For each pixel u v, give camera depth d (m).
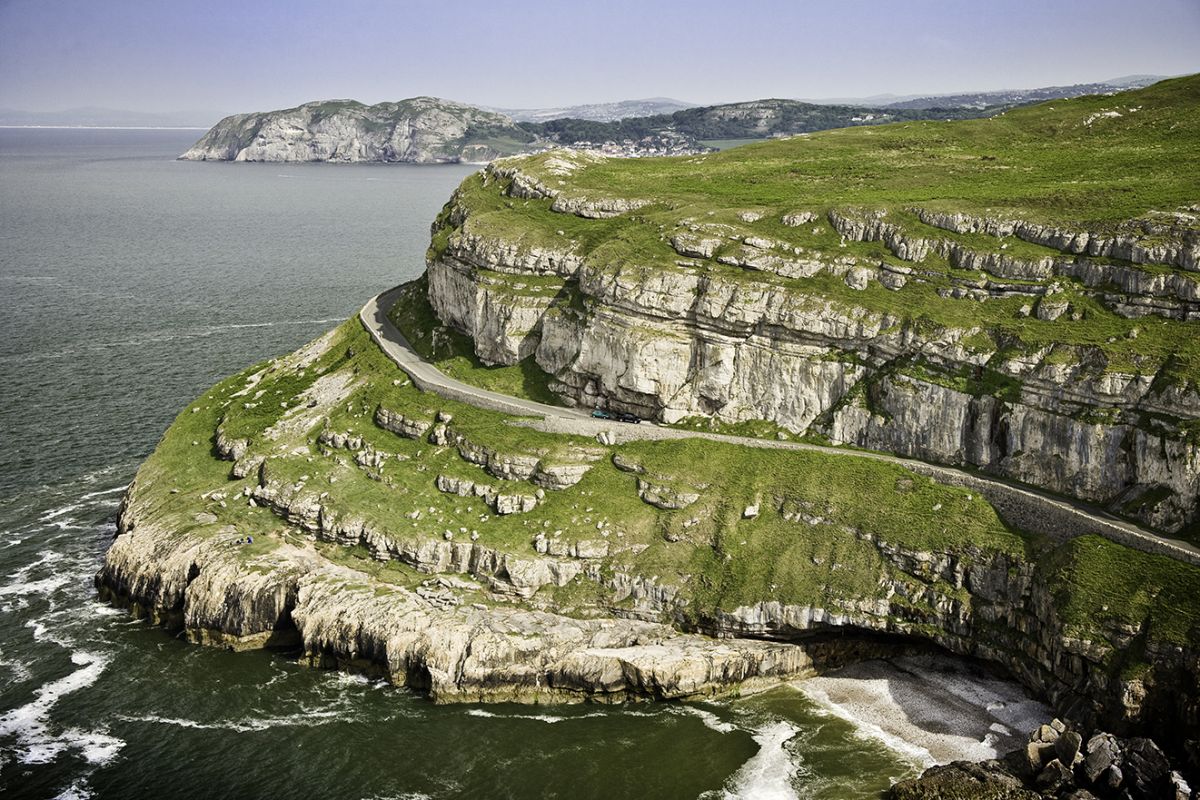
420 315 140.00
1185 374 82.75
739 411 105.62
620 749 76.81
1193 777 67.44
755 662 84.50
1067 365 88.62
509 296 120.75
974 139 157.50
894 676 85.44
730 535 92.88
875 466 95.12
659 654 84.00
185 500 107.56
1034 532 84.50
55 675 85.81
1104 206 103.50
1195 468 79.38
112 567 97.81
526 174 143.62
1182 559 75.88
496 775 73.94
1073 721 74.25
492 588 92.38
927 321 97.75
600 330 110.06
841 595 86.38
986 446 92.31
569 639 85.88
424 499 101.69
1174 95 158.12
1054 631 77.50
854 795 71.31
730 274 107.44
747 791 72.06
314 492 103.88
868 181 132.75
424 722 80.31
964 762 72.62
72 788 72.56
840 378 101.31
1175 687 70.56
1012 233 103.44
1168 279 89.50
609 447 103.25
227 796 71.81
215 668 87.69
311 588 91.50
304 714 81.19
